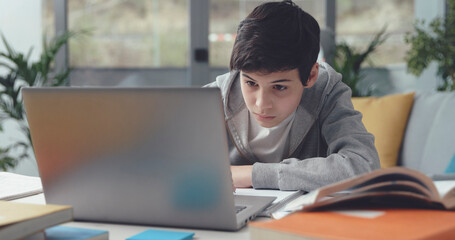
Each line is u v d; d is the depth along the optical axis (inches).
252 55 36.1
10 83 114.7
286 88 37.9
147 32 143.6
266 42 36.2
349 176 36.8
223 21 143.9
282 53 36.0
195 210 27.0
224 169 25.7
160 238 25.0
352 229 20.2
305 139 48.1
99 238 23.9
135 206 28.2
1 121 126.3
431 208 24.6
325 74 48.4
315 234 19.3
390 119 90.9
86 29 140.7
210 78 145.7
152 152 26.8
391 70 157.5
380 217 22.5
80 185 29.0
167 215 27.7
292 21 37.7
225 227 26.9
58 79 120.1
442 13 155.8
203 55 143.9
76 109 27.5
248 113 47.8
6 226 20.5
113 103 26.6
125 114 26.6
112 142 27.4
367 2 152.4
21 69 114.1
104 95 26.7
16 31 129.8
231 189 26.1
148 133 26.5
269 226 20.8
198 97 24.8
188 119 25.5
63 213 23.3
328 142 44.5
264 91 37.8
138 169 27.4
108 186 28.4
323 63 50.5
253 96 38.9
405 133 90.5
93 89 26.8
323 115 46.9
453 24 137.3
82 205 29.4
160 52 144.5
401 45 156.3
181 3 143.3
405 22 155.4
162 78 145.3
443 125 81.9
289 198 34.1
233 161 49.9
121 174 27.8
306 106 46.6
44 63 116.1
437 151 80.9
